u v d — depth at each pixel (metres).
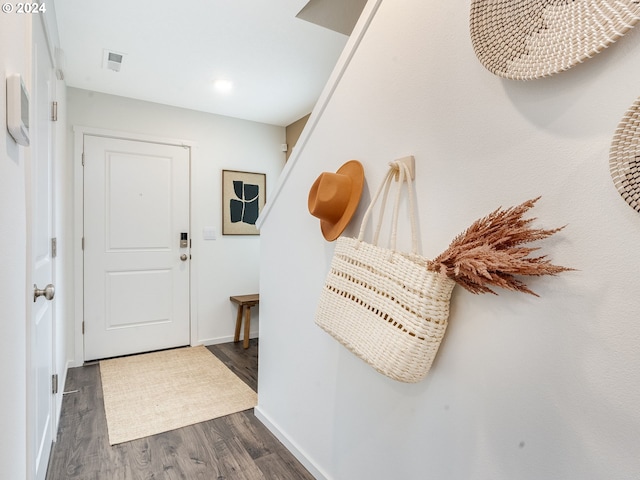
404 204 1.11
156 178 3.23
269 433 1.92
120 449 1.77
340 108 1.39
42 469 1.44
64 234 2.64
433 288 0.88
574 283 0.71
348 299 1.09
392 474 1.15
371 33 1.24
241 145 3.64
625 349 0.64
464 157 0.93
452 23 0.96
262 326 2.04
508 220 0.78
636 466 0.63
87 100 2.94
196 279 3.41
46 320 1.59
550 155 0.75
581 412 0.70
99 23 2.01
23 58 0.97
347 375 1.36
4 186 0.75
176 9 1.89
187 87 2.89
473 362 0.91
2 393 0.74
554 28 0.71
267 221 1.97
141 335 3.19
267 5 1.87
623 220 0.64
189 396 2.36
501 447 0.84
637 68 0.62
